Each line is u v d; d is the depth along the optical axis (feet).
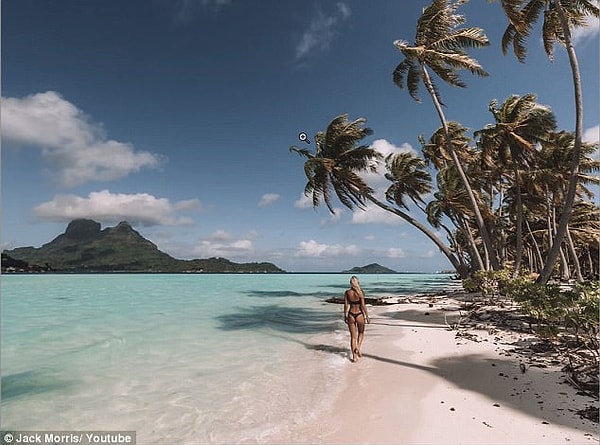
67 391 23.36
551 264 49.34
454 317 46.37
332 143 86.89
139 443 16.88
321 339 37.73
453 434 16.44
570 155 89.81
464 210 81.05
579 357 25.89
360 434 16.98
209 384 24.48
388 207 83.51
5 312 59.72
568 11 52.60
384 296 88.12
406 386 22.72
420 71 64.34
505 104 72.54
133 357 31.12
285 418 19.15
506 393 20.70
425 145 96.48
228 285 149.07
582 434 15.89
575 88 47.21
